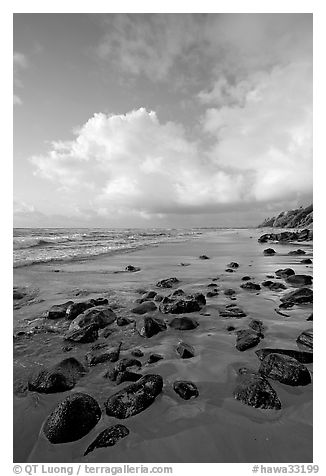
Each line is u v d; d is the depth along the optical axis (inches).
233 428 101.3
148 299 262.1
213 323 199.2
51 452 94.5
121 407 108.2
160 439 97.3
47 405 115.0
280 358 133.0
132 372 132.9
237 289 295.1
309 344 158.1
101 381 130.2
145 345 166.4
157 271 414.0
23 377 134.6
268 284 308.7
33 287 318.7
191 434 99.0
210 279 350.0
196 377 131.6
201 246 840.9
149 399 112.8
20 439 99.1
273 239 1037.8
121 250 717.9
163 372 135.7
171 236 1504.7
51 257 559.2
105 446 94.7
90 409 105.7
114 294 285.3
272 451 93.5
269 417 105.8
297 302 239.3
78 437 97.6
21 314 226.1
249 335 168.7
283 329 183.6
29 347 166.2
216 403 113.7
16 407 113.7
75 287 317.7
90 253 641.0
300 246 811.4
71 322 202.8
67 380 126.6
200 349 159.5
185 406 111.9
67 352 160.2
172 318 209.6
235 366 140.8
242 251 691.4
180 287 308.7
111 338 177.2
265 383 118.2
